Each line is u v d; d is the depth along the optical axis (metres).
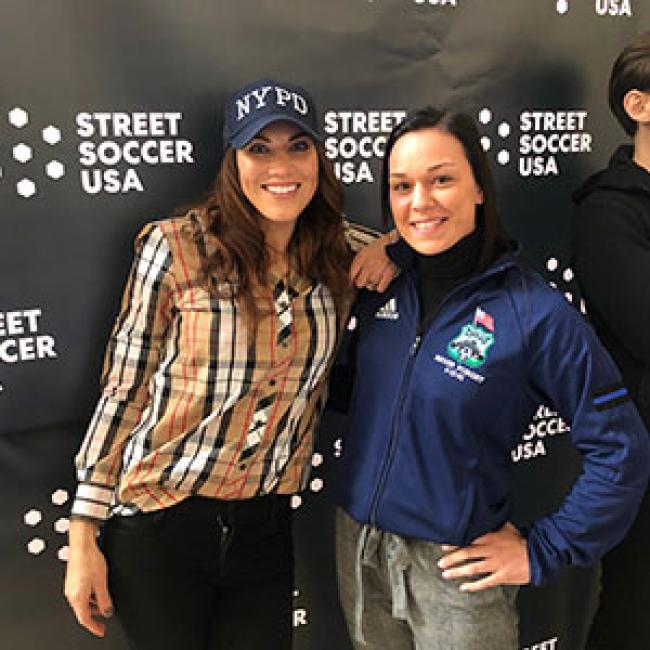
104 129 1.27
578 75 1.64
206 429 1.12
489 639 1.15
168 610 1.16
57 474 1.36
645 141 1.38
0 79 1.19
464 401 1.07
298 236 1.18
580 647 1.94
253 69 1.35
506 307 1.08
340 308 1.22
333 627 1.65
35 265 1.28
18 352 1.29
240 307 1.10
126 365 1.14
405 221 1.09
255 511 1.17
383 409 1.16
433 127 1.05
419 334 1.13
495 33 1.54
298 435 1.21
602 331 1.44
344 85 1.43
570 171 1.69
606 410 1.06
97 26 1.23
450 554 1.12
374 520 1.16
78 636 1.44
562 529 1.11
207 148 1.35
